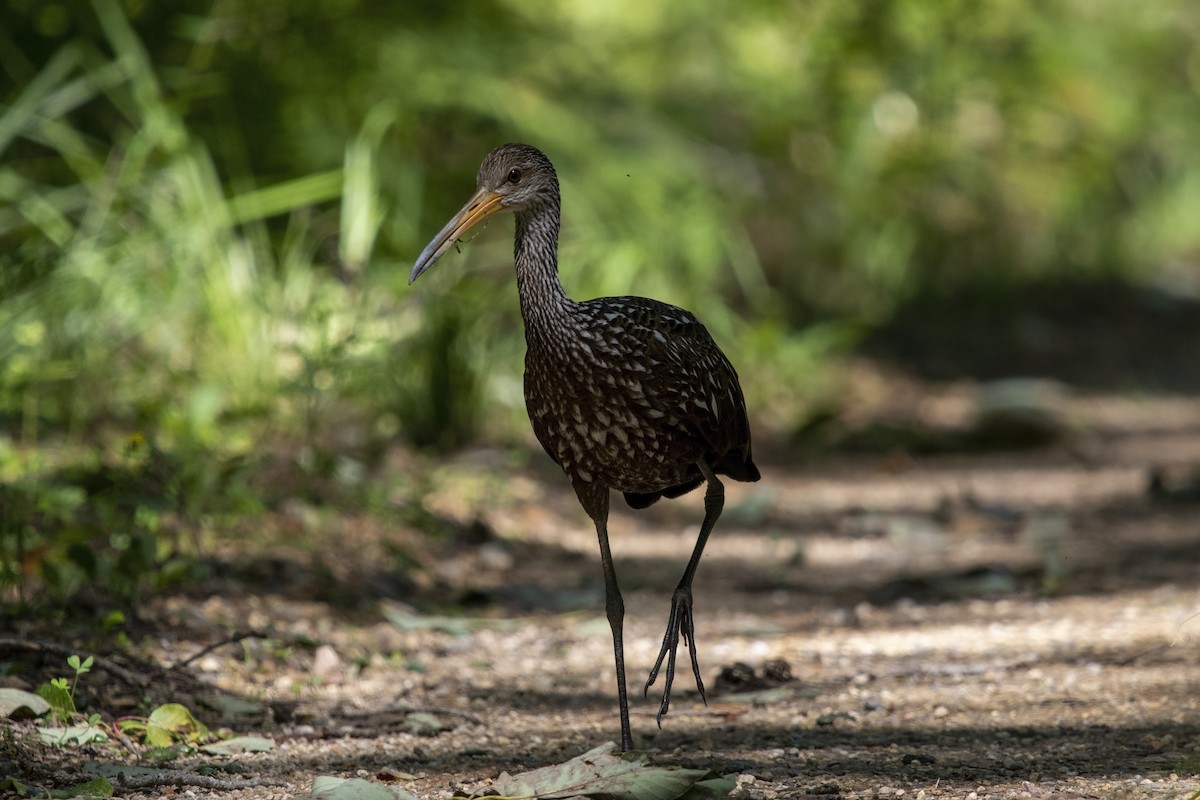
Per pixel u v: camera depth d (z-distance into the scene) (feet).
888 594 33.76
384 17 59.06
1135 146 92.58
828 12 73.61
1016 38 79.51
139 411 36.68
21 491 29.94
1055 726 22.93
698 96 71.20
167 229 43.32
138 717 23.00
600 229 56.75
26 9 53.93
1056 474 48.91
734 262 61.57
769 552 38.81
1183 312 81.35
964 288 76.07
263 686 25.55
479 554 36.17
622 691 22.45
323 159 54.39
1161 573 34.47
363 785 19.11
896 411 58.65
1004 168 81.92
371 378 43.52
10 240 47.39
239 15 56.75
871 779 20.42
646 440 22.82
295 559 32.24
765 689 26.27
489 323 50.60
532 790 18.83
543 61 62.90
